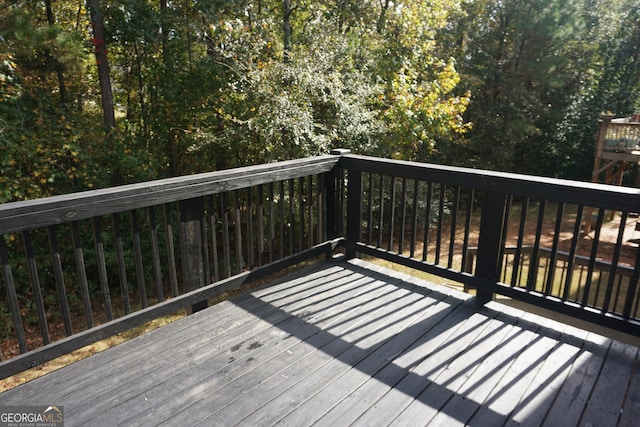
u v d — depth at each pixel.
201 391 1.88
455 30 13.37
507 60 13.33
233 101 7.00
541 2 12.22
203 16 6.66
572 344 2.21
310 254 3.24
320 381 1.94
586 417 1.70
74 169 6.52
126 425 1.68
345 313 2.57
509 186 2.39
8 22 5.30
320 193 3.28
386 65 8.77
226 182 2.53
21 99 6.21
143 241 7.26
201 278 2.61
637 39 15.00
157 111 7.80
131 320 2.25
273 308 2.64
